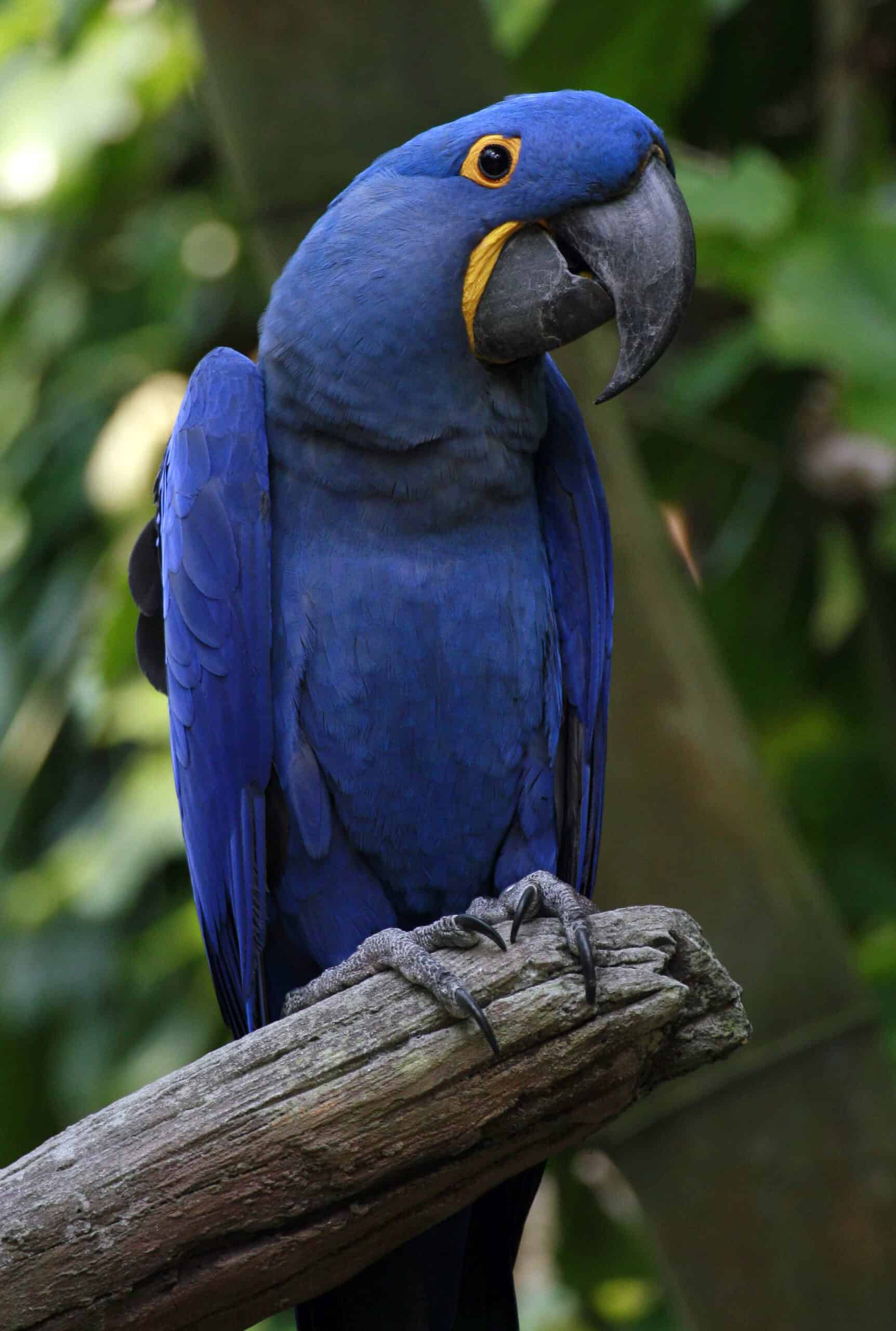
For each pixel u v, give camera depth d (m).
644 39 8.59
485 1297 5.32
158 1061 9.35
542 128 5.09
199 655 5.35
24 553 10.49
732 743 6.44
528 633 5.31
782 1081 6.19
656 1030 4.10
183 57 9.57
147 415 9.99
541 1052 4.04
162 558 5.60
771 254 7.28
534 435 5.36
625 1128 6.32
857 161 9.10
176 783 5.71
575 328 5.11
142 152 10.01
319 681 5.17
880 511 8.60
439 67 6.29
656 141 5.14
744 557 8.99
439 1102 4.02
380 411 5.12
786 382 8.75
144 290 10.59
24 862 10.75
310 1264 4.05
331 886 5.32
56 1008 10.03
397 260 5.11
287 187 6.32
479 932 4.18
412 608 5.14
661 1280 7.48
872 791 8.62
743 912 6.24
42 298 10.64
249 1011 5.38
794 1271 6.17
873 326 7.14
